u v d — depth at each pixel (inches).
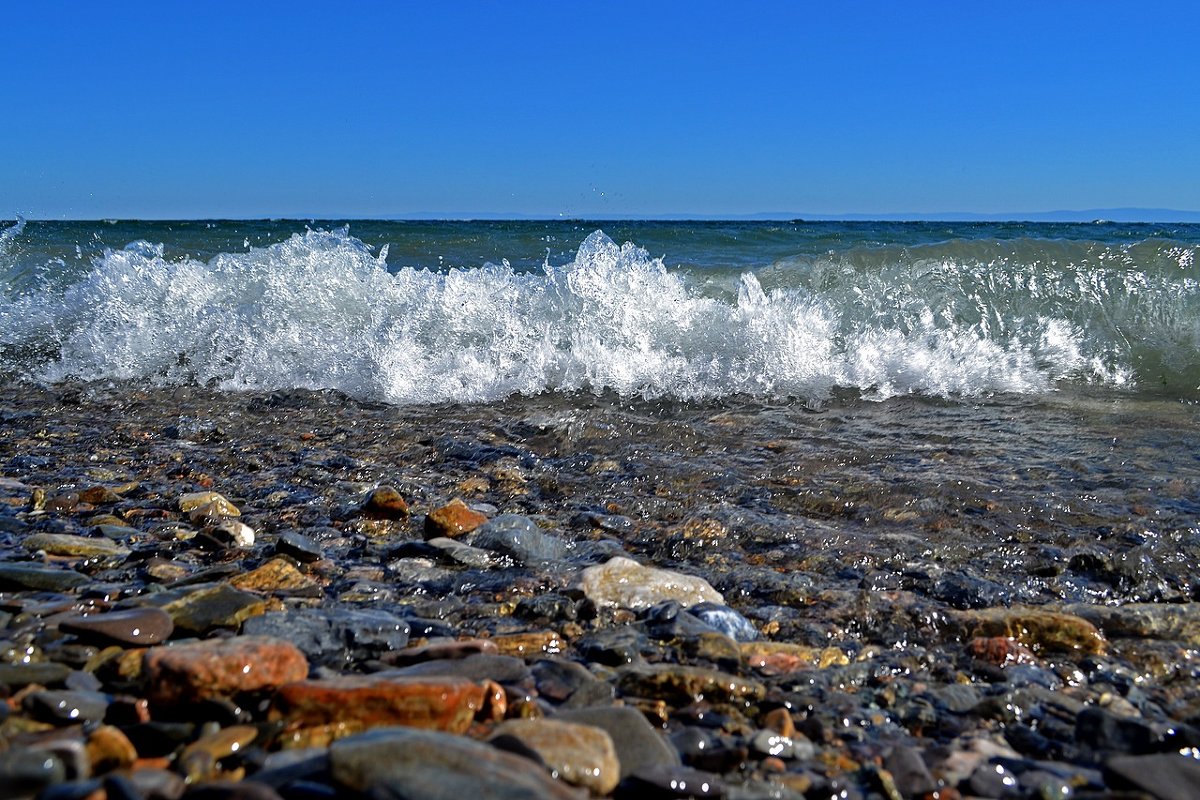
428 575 87.0
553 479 121.3
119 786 42.9
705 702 62.0
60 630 66.6
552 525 104.3
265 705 55.4
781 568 90.7
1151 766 50.5
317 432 147.6
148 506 108.3
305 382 183.8
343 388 177.9
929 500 108.6
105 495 111.3
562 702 60.2
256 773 47.2
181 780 47.3
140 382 188.2
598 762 48.6
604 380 172.4
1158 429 138.0
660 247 399.9
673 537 99.2
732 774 53.2
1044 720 60.4
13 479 120.2
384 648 68.6
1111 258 193.8
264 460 131.3
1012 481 115.0
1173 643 72.6
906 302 187.5
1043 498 108.3
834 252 222.8
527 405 163.8
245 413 161.6
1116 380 168.1
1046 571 88.2
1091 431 137.7
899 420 147.3
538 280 197.2
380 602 80.3
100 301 214.2
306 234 229.6
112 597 77.6
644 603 79.7
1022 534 97.9
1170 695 64.7
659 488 116.9
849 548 95.0
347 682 54.8
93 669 62.1
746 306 181.9
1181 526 98.6
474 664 64.4
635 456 130.5
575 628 75.3
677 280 191.3
